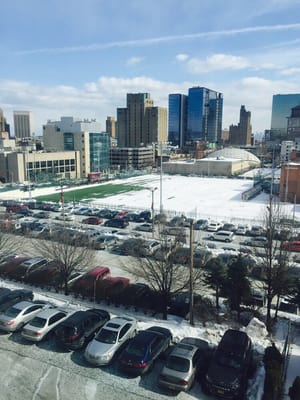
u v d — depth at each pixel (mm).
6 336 18734
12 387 14562
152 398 14000
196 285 26391
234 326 20156
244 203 71375
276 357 15625
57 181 108188
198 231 47719
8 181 106625
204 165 135375
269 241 22516
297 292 22078
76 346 17203
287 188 72000
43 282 26609
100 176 117500
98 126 138875
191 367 14633
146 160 170000
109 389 14508
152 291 23312
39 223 47625
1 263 30000
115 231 46625
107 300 23453
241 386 14016
